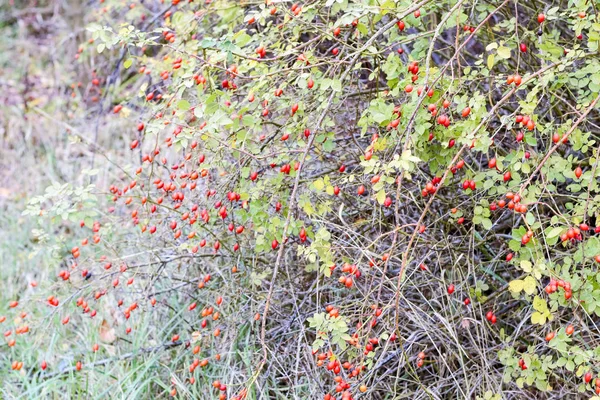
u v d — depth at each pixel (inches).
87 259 124.6
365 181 102.3
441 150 92.6
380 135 96.9
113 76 173.0
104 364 123.9
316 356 101.8
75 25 223.1
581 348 96.3
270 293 90.9
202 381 117.3
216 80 106.5
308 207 92.7
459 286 103.3
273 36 102.2
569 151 112.2
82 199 99.5
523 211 79.7
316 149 104.3
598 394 82.4
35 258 152.9
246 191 99.5
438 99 88.4
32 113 202.8
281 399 109.2
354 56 92.8
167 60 121.0
